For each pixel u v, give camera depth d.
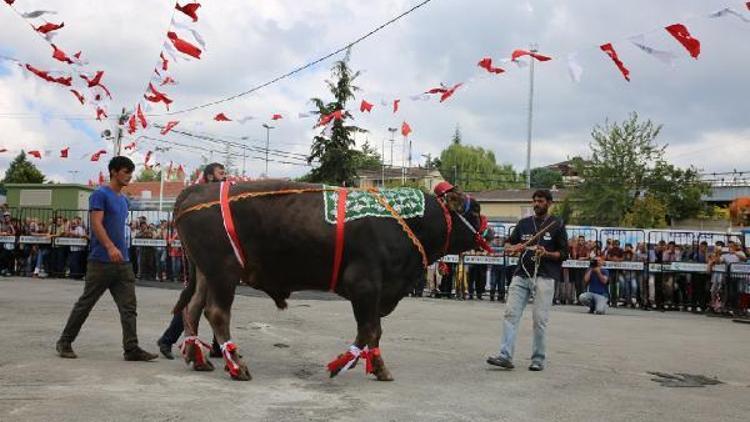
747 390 6.58
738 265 15.10
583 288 16.42
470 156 68.00
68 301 11.78
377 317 6.33
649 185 41.41
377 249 6.23
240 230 6.16
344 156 25.92
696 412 5.53
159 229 17.95
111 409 4.82
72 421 4.50
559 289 16.48
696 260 16.36
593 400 5.81
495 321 11.57
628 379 6.87
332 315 11.45
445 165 67.31
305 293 15.61
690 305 16.00
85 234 17.83
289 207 6.20
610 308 15.98
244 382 5.97
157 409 4.88
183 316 6.59
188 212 6.24
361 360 7.27
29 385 5.45
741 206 27.38
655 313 15.17
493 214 47.69
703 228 41.22
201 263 6.20
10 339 7.61
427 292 17.56
